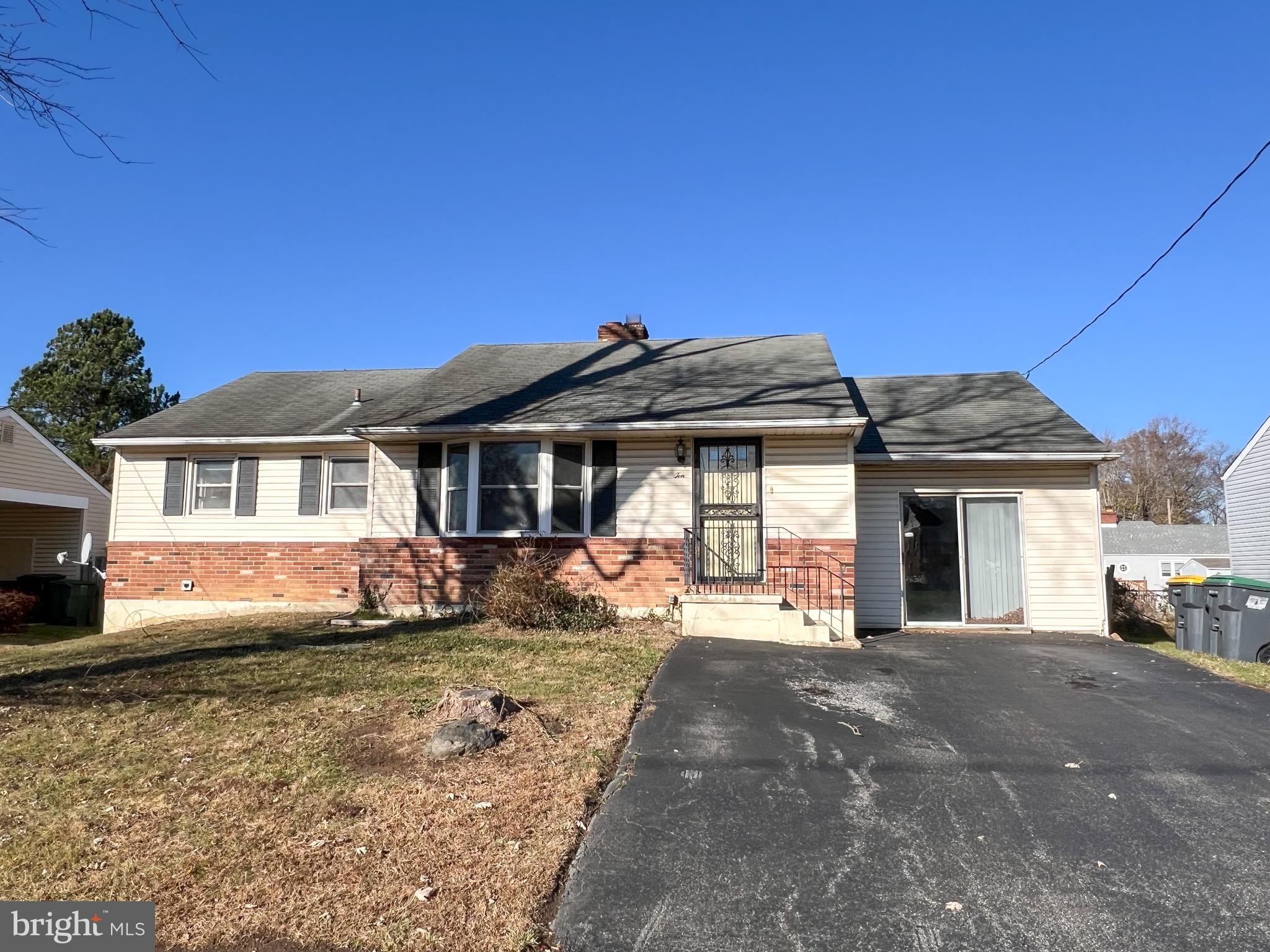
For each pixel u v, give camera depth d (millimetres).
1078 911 3930
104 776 5566
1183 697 7926
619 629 11164
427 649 9594
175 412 16656
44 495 20531
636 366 15336
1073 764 5887
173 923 3791
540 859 4324
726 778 5520
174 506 15484
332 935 3682
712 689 7855
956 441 13203
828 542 12102
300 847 4488
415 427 12500
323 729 6465
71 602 19109
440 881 4125
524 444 12797
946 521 13219
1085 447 12688
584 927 3783
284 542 15125
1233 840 4695
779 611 11164
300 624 12602
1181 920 3861
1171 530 46688
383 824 4746
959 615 13008
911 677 8641
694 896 4043
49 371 38188
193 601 15219
